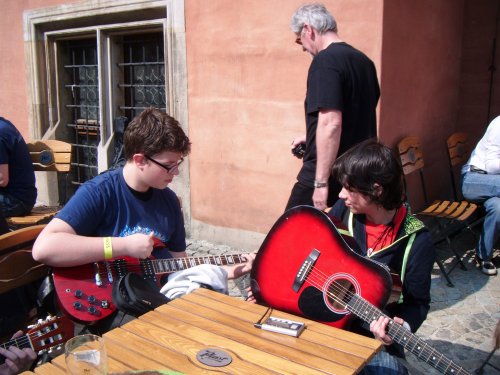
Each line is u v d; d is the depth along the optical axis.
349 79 3.24
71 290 2.38
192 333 1.92
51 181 7.50
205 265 2.55
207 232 5.59
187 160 5.59
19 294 2.53
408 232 2.28
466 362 3.24
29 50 7.20
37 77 7.23
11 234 2.45
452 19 5.60
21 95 7.52
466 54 5.97
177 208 2.81
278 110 4.84
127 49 6.56
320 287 2.24
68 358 1.46
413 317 2.27
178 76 5.52
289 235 2.34
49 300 2.48
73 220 2.44
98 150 6.57
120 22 6.16
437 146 5.66
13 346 2.15
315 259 2.26
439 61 5.40
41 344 2.20
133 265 2.53
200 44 5.27
